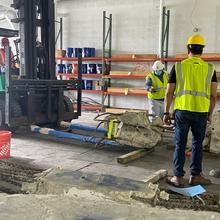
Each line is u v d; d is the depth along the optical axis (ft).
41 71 22.85
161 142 17.98
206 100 11.80
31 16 21.09
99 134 21.97
